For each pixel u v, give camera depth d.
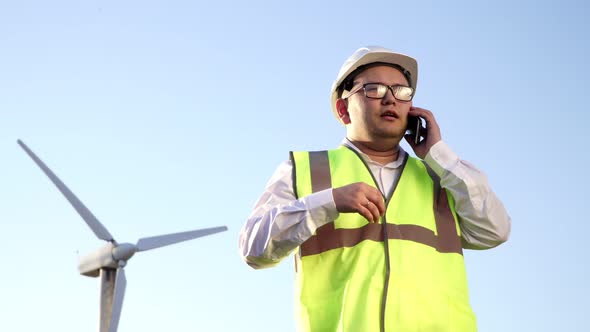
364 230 5.90
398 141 6.35
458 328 5.82
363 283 5.73
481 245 6.25
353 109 6.37
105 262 21.69
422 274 5.82
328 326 5.70
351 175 6.13
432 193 6.21
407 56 6.38
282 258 5.85
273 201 6.01
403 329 5.63
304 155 6.22
